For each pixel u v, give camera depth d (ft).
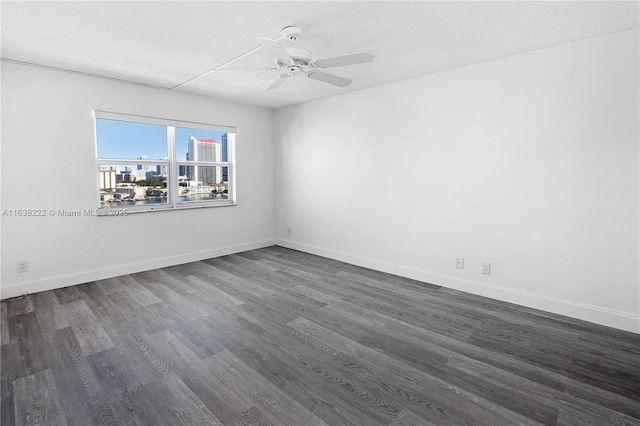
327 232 16.12
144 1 6.90
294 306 10.31
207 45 9.22
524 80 9.84
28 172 10.93
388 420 5.56
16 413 5.68
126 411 5.75
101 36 8.63
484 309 10.09
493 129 10.55
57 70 11.24
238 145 16.65
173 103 14.05
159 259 14.25
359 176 14.48
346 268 14.40
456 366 7.13
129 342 8.07
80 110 11.77
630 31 8.19
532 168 9.90
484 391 6.31
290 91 14.29
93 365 7.10
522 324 9.07
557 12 7.34
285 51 7.38
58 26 8.06
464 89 11.08
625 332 8.59
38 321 9.15
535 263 10.05
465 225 11.44
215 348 7.84
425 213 12.44
